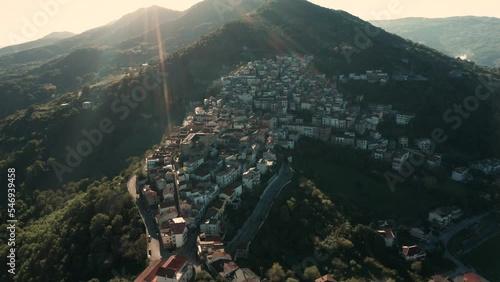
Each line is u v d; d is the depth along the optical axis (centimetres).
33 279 18488
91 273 17700
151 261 17275
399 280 19062
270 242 19612
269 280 16475
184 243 18662
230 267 16350
